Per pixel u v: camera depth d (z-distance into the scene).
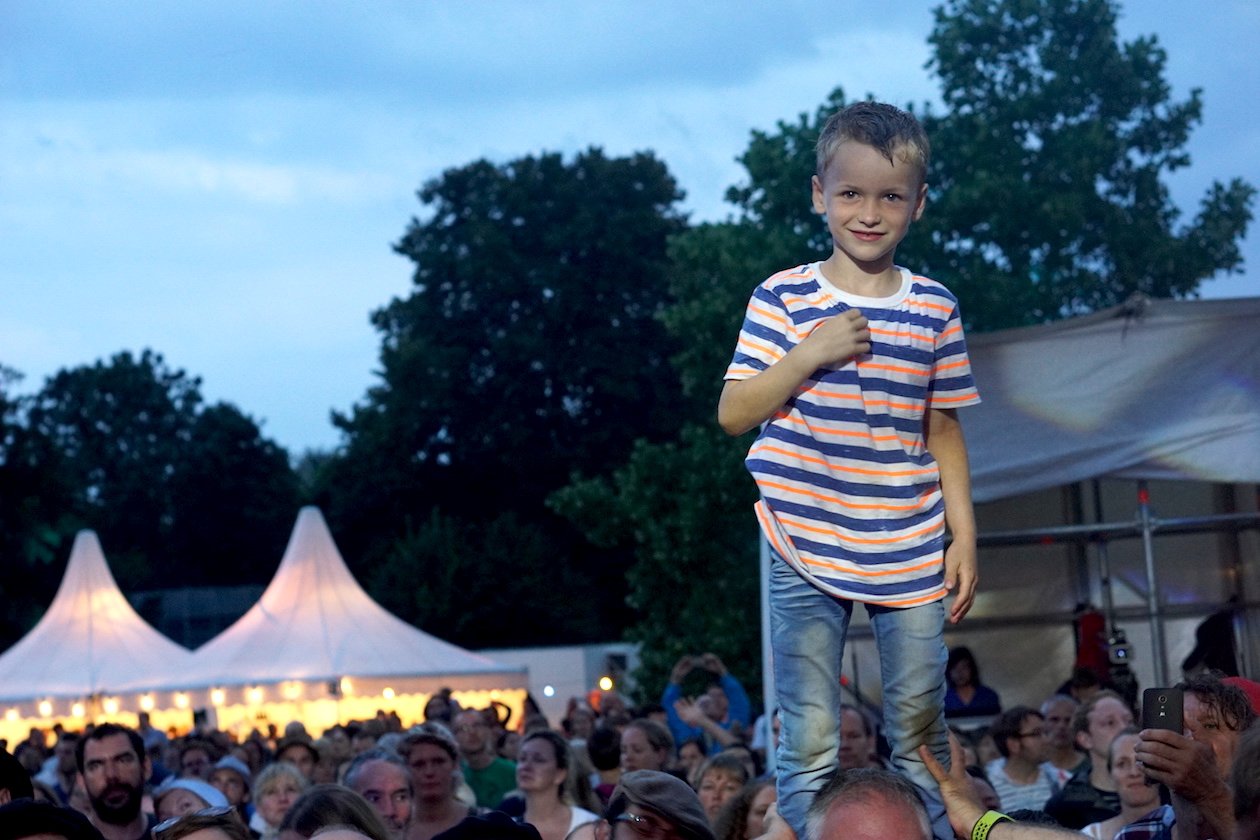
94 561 30.09
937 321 3.66
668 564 31.98
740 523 32.19
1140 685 13.11
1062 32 38.97
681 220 55.75
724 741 10.65
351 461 56.22
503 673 27.80
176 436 84.50
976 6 39.03
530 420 54.81
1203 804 3.87
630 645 36.19
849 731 8.02
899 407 3.60
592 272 54.62
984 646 13.30
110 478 83.00
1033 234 34.78
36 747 18.88
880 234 3.59
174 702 26.25
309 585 28.41
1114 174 38.91
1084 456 10.51
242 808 10.76
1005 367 10.66
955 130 36.25
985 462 10.55
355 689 26.22
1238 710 4.42
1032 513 13.31
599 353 53.12
